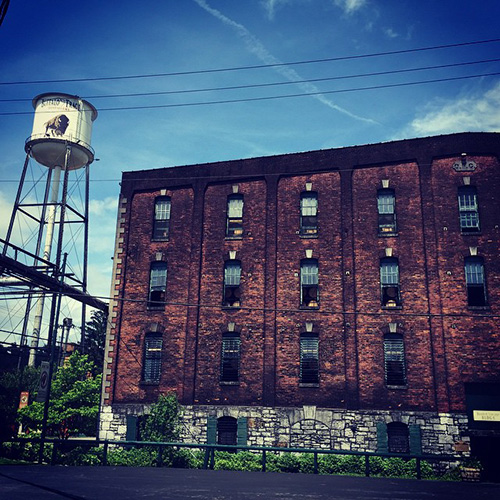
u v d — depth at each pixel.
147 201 30.06
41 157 39.12
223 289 27.44
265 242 27.34
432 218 25.23
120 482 14.23
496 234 24.55
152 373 27.42
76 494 11.77
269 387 25.23
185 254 28.52
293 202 27.53
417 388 23.66
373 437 23.53
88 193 39.34
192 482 14.70
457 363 23.41
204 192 29.12
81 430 32.53
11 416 36.06
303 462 21.47
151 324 27.94
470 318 23.72
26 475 15.39
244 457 22.53
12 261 23.86
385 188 26.33
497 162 25.31
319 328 25.44
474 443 23.03
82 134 38.94
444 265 24.59
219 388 26.03
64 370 32.44
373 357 24.45
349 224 26.27
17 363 47.88
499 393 22.97
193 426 25.73
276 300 26.34
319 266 26.27
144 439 24.50
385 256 25.47
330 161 27.33
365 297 25.23
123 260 29.38
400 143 26.44
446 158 25.78
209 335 26.86
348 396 24.23
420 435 23.09
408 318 24.50
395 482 16.53
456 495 13.54
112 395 27.47
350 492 13.51
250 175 28.44
